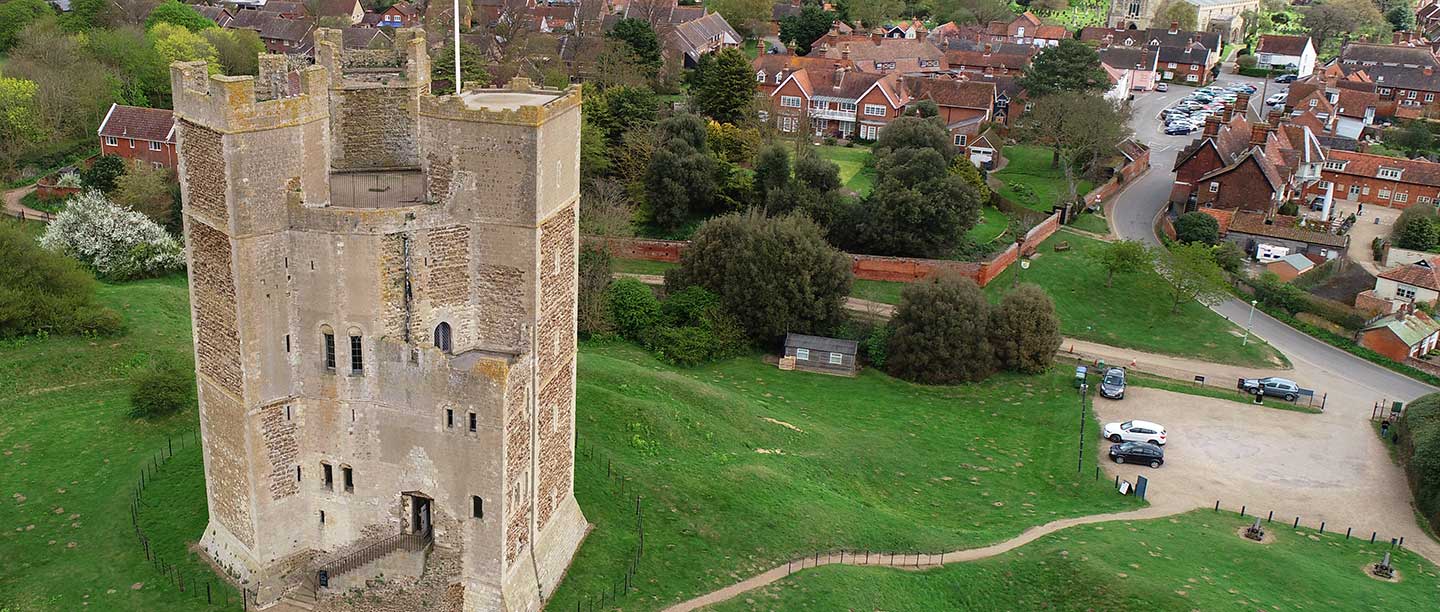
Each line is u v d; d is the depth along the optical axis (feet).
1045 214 456.86
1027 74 573.74
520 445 173.47
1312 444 294.25
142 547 192.95
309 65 185.88
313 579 180.55
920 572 210.59
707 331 341.82
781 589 194.18
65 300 295.48
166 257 359.87
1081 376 326.03
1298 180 504.84
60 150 467.52
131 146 446.19
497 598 174.09
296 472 178.29
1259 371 342.64
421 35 190.08
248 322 165.48
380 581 177.47
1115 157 541.34
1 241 294.05
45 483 217.36
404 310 169.99
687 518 213.66
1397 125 625.82
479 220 169.27
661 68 587.27
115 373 281.33
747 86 502.79
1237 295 398.62
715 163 430.61
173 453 228.22
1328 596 210.59
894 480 261.65
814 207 408.26
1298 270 412.16
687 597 189.47
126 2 601.62
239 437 173.37
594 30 630.33
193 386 255.70
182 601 178.70
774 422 280.10
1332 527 250.57
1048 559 217.56
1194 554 224.94
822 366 337.72
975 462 277.03
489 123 163.53
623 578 192.65
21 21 558.15
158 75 520.42
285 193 164.25
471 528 173.47
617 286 355.15
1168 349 355.56
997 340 337.31
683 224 424.87
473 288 173.88
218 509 186.09
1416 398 321.73
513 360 172.24
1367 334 361.10
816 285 349.00
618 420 249.96
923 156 404.77
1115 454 279.28
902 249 404.36
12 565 189.06
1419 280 385.29
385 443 173.99
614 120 446.60
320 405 174.60
